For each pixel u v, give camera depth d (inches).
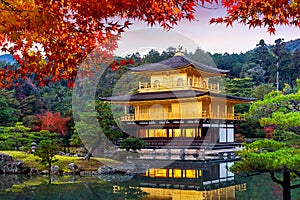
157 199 732.7
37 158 1280.8
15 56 259.1
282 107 596.7
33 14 187.3
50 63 260.5
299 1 227.0
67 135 1674.5
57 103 2269.9
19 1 185.2
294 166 436.8
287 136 723.4
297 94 565.6
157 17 238.2
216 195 764.6
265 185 889.5
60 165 1202.6
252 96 2390.5
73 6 221.0
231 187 876.0
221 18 257.4
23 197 762.8
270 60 3408.0
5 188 874.8
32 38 224.2
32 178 1062.4
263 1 238.5
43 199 739.4
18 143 1600.6
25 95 2351.1
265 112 603.5
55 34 238.1
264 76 3336.6
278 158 448.8
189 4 236.5
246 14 251.0
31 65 261.0
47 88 2564.0
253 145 500.7
